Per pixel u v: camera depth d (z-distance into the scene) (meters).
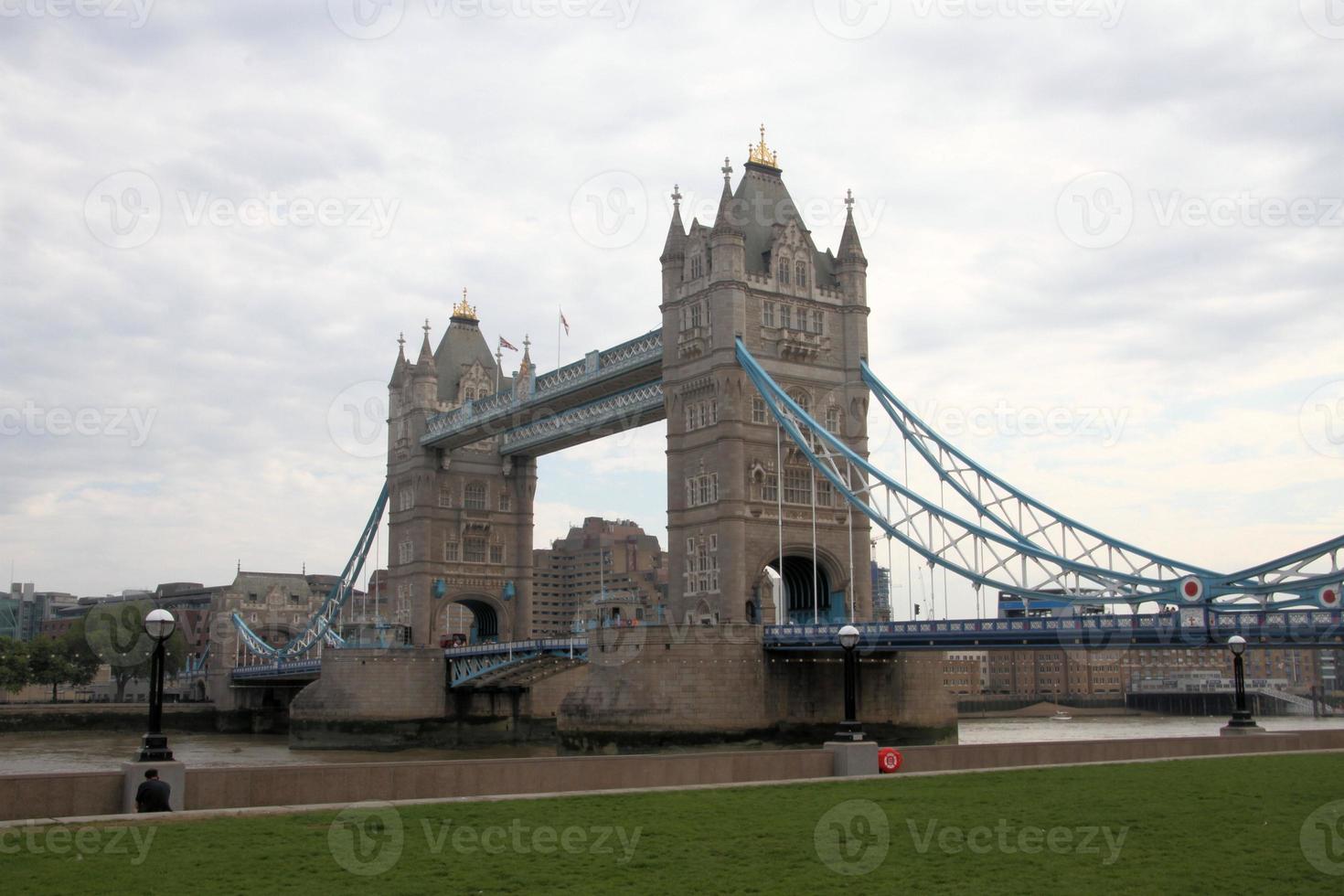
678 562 112.38
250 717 185.75
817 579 113.50
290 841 31.62
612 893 26.80
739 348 109.38
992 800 39.41
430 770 40.00
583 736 99.81
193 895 26.20
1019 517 99.12
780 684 99.50
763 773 45.12
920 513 99.06
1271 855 30.77
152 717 38.47
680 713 96.25
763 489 109.69
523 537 162.62
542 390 135.88
